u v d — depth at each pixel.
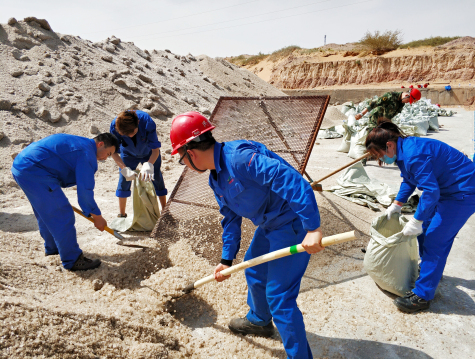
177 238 3.85
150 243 3.64
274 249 2.15
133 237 3.97
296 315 2.05
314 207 1.83
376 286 3.27
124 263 3.26
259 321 2.54
